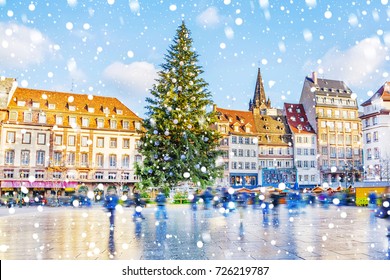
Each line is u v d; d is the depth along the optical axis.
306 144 69.69
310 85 72.44
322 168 69.06
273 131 69.56
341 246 9.32
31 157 52.06
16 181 50.56
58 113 54.69
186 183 32.22
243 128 67.75
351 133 71.81
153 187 32.03
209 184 32.19
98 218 19.88
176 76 34.47
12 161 51.16
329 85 73.81
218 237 11.24
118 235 11.91
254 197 34.81
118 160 56.44
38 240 10.80
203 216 20.50
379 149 56.47
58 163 53.28
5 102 52.16
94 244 9.45
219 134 34.16
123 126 57.81
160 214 22.16
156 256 8.20
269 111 79.25
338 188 40.50
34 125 52.66
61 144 53.88
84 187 53.94
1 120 51.22
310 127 71.19
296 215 20.52
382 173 52.03
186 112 33.09
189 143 31.86
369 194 30.05
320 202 38.69
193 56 35.06
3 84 53.06
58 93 56.88
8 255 8.38
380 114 56.81
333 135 70.94
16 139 51.66
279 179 66.69
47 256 8.23
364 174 58.47
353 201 34.28
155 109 33.28
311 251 8.62
